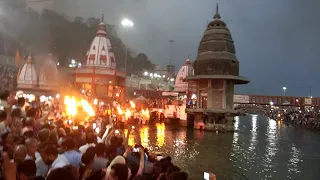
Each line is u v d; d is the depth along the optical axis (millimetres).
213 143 33188
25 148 5695
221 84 44469
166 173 6500
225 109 43312
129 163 7195
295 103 69312
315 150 31391
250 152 28812
